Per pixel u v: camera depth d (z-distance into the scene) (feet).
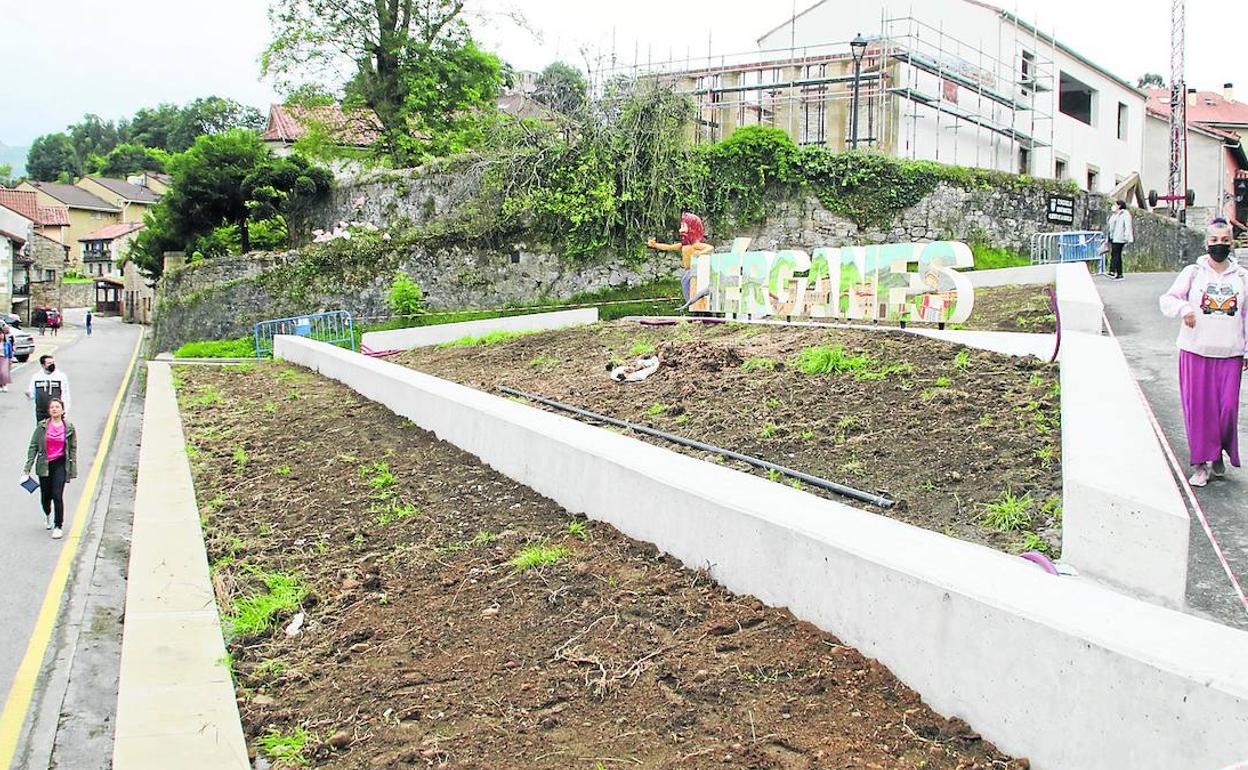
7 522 37.78
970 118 103.50
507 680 16.24
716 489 19.63
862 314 42.88
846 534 16.10
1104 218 99.71
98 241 295.28
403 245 99.81
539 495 26.86
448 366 57.26
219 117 352.90
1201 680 10.36
